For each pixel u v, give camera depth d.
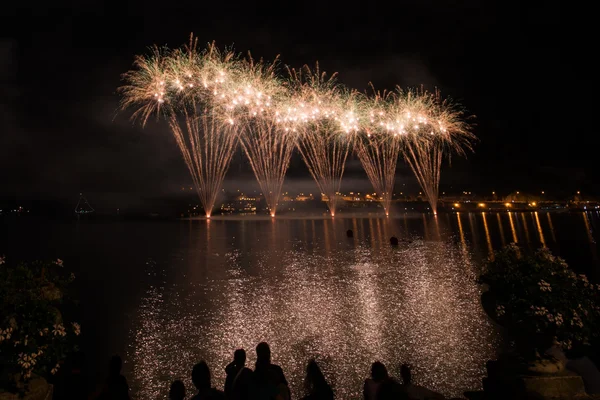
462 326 10.45
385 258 23.86
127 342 9.98
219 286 16.72
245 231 48.38
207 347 9.59
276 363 8.53
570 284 4.68
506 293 4.80
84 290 16.22
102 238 40.69
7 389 4.30
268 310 12.66
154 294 15.43
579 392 4.43
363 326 10.73
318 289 15.55
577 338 4.53
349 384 7.50
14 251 30.22
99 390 5.21
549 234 42.38
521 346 4.73
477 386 7.29
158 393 7.37
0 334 4.07
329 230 48.22
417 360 8.46
